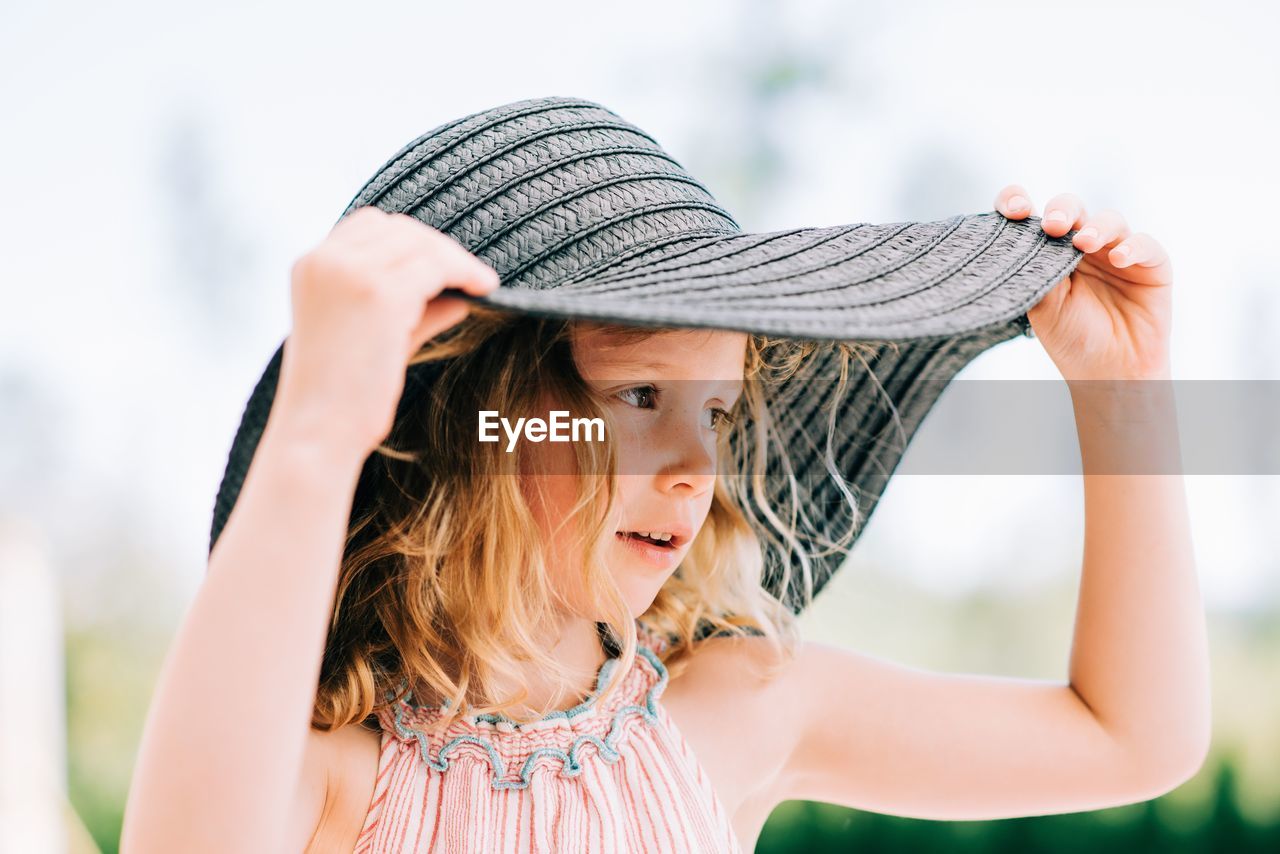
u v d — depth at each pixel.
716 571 1.11
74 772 3.01
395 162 0.90
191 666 0.62
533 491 0.90
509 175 0.85
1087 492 1.05
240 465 0.82
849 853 2.94
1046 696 1.07
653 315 0.62
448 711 0.91
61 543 3.18
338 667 0.92
